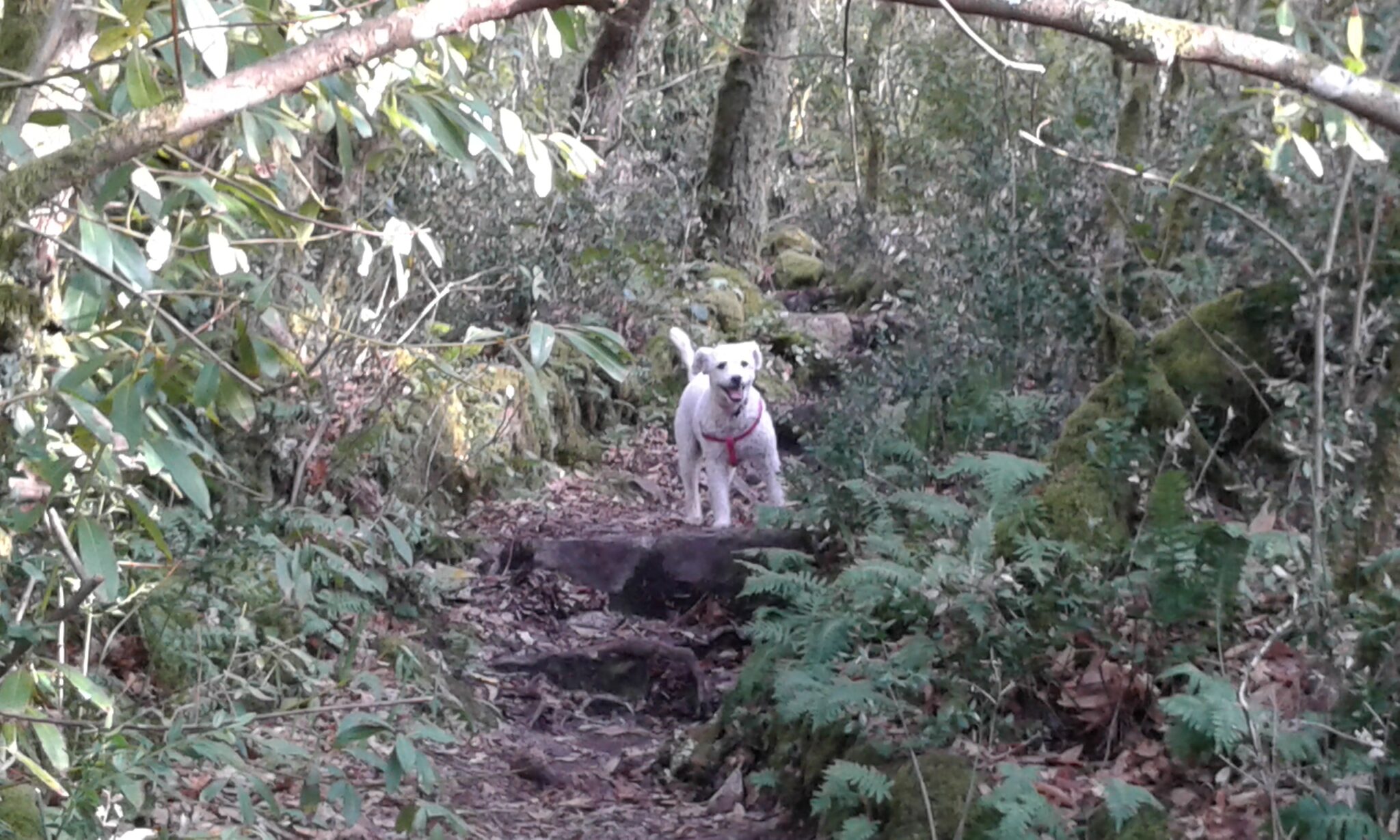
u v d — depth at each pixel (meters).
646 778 5.83
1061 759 4.62
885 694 4.99
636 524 8.91
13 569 3.99
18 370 3.22
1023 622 4.82
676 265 13.18
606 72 13.05
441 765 5.58
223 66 2.55
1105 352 7.47
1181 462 6.13
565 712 6.53
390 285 8.45
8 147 2.47
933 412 7.81
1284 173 2.59
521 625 7.32
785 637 5.67
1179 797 4.21
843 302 14.49
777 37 15.23
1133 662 4.69
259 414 6.17
